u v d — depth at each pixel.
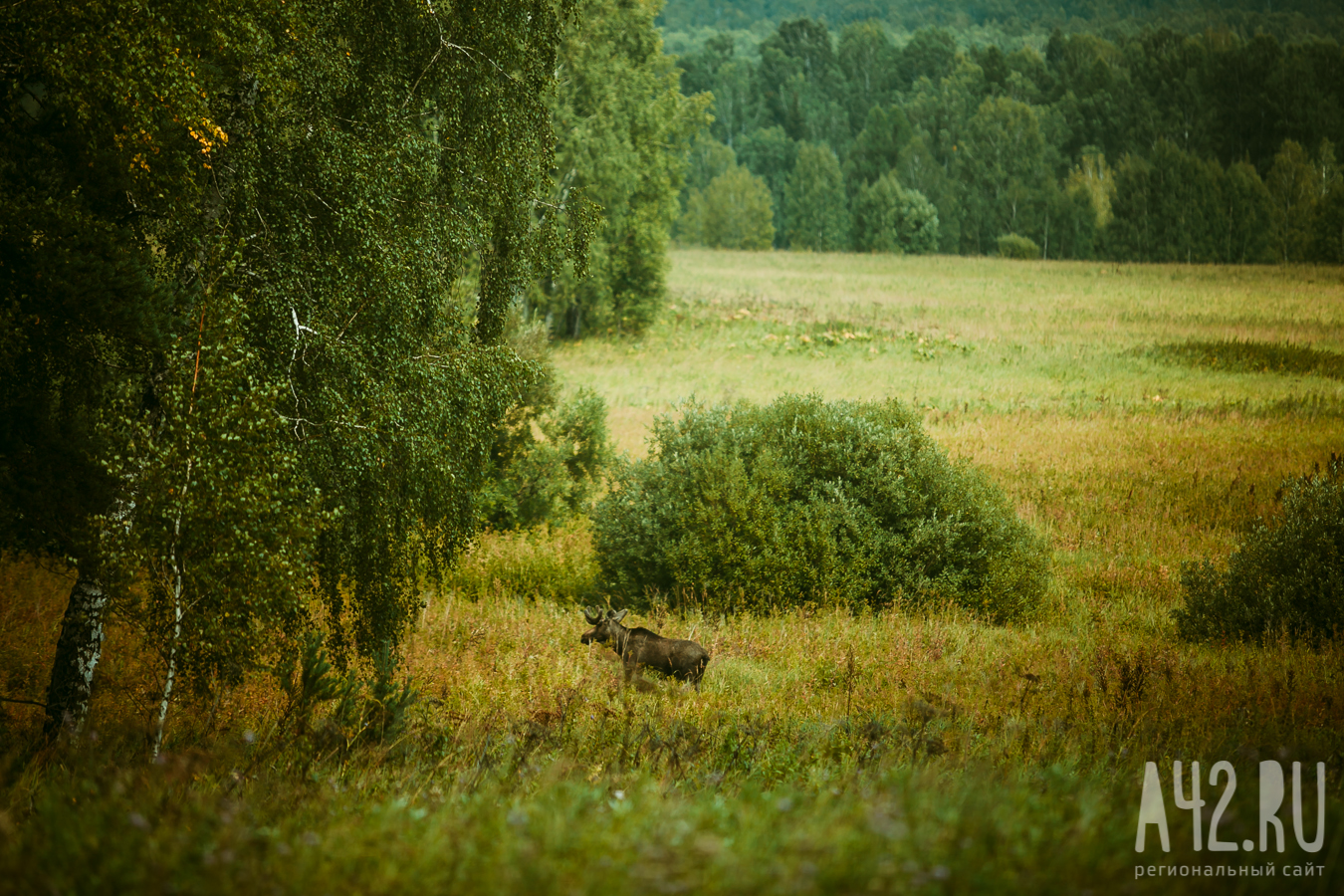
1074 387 41.53
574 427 23.59
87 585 8.88
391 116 10.11
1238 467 25.72
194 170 8.80
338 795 5.31
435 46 10.56
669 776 6.26
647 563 16.75
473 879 3.30
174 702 9.20
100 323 7.87
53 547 8.87
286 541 7.73
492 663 12.35
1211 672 12.09
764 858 3.34
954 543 16.61
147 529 7.48
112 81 7.54
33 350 8.12
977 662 12.65
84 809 4.68
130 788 5.11
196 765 5.75
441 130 10.93
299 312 9.33
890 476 16.77
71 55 7.48
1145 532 21.45
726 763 7.09
